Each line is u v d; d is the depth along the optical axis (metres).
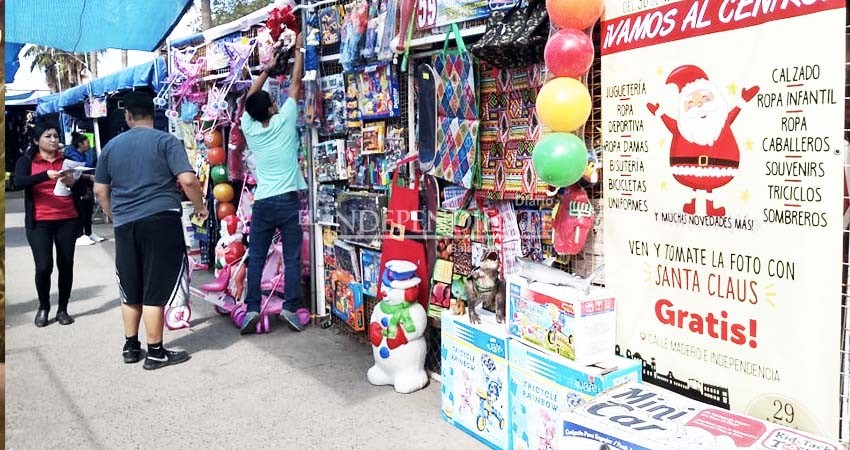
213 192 6.17
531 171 3.26
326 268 5.20
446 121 3.64
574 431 2.41
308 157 5.11
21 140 21.06
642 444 2.19
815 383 2.28
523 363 3.01
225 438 3.44
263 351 4.76
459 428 3.46
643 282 2.82
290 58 5.08
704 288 2.59
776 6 2.28
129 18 6.64
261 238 5.08
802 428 2.33
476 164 3.54
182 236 4.58
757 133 2.37
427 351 4.17
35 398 4.03
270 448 3.32
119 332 5.39
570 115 2.79
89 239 10.34
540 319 2.94
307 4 4.86
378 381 4.05
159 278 4.43
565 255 3.22
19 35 6.75
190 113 6.65
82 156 9.51
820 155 2.20
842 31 2.12
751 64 2.36
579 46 2.76
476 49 3.10
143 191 4.39
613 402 2.51
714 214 2.53
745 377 2.49
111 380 4.30
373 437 3.40
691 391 2.68
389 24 3.93
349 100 4.57
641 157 2.78
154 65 7.82
